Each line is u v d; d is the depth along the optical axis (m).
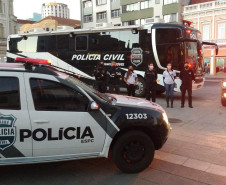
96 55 13.25
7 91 3.44
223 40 33.97
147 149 4.04
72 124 3.62
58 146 3.61
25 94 3.49
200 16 35.88
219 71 34.75
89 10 49.03
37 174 4.02
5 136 3.39
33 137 3.49
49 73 3.67
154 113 4.05
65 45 14.05
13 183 3.73
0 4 54.06
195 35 11.80
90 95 3.79
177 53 11.18
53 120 3.54
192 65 11.37
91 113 3.71
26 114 3.46
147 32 11.84
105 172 4.10
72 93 3.69
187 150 5.11
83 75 13.67
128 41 12.40
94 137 3.74
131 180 3.84
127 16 43.00
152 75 9.91
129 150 3.97
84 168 4.23
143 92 12.17
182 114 8.47
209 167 4.32
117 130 3.81
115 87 10.99
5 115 3.38
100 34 13.09
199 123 7.27
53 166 4.29
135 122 3.88
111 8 45.53
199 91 14.98
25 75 3.54
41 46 14.74
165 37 11.45
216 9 34.03
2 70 3.49
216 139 5.82
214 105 10.18
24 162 3.51
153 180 3.85
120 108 3.90
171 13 37.78
